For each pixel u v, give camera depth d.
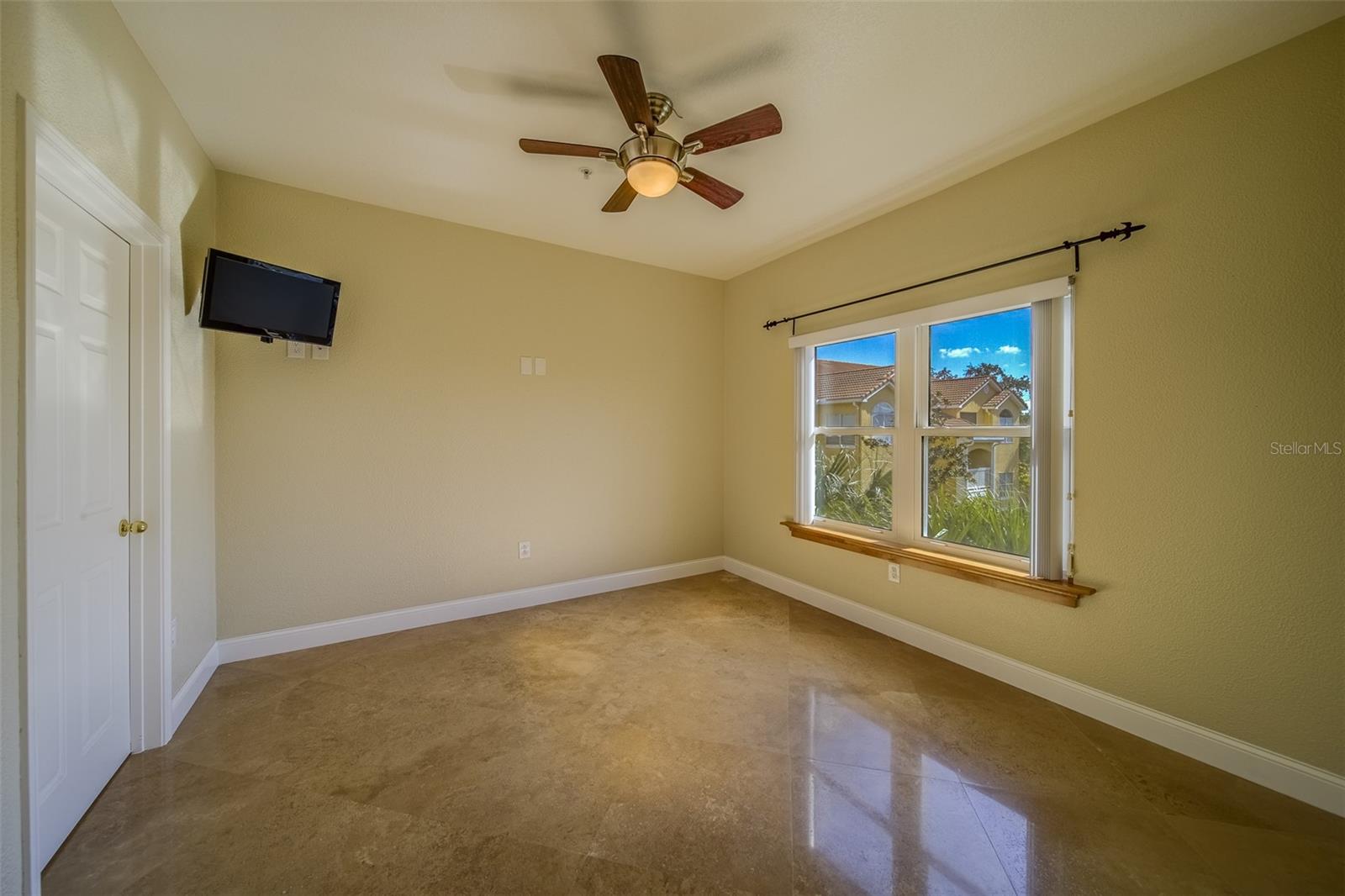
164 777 1.72
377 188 2.71
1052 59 1.74
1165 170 1.90
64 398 1.42
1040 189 2.27
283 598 2.71
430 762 1.82
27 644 1.18
